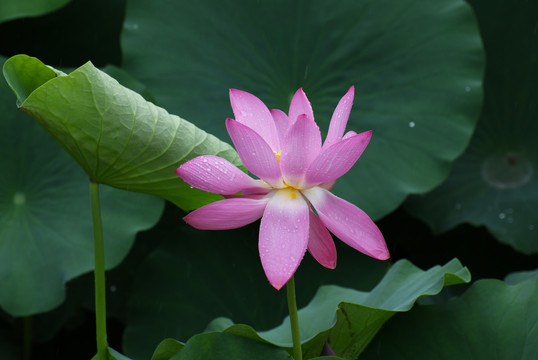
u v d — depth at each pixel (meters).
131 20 3.15
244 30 3.13
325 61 3.09
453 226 3.26
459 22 3.07
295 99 1.97
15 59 1.99
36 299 2.57
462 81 2.99
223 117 3.00
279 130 2.01
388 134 2.97
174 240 3.02
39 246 2.65
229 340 2.00
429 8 3.11
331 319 2.22
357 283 2.89
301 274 2.94
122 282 3.29
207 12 3.16
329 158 1.88
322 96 3.06
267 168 1.89
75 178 2.79
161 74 3.06
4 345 3.28
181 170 1.90
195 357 2.00
